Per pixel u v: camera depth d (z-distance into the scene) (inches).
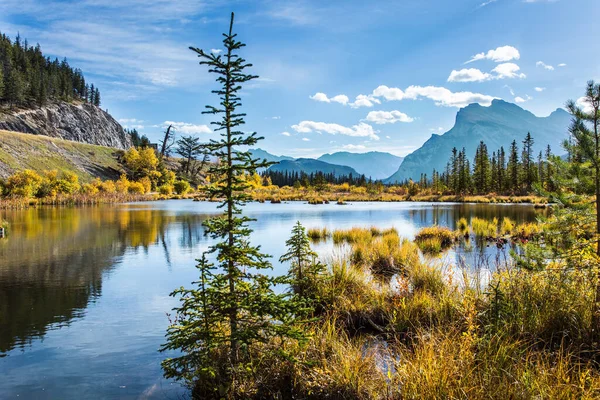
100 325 282.0
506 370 151.3
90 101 6363.2
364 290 304.3
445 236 667.4
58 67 6033.5
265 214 1334.9
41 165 2709.2
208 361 173.3
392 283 366.3
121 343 248.2
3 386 192.9
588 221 206.4
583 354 172.2
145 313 310.5
